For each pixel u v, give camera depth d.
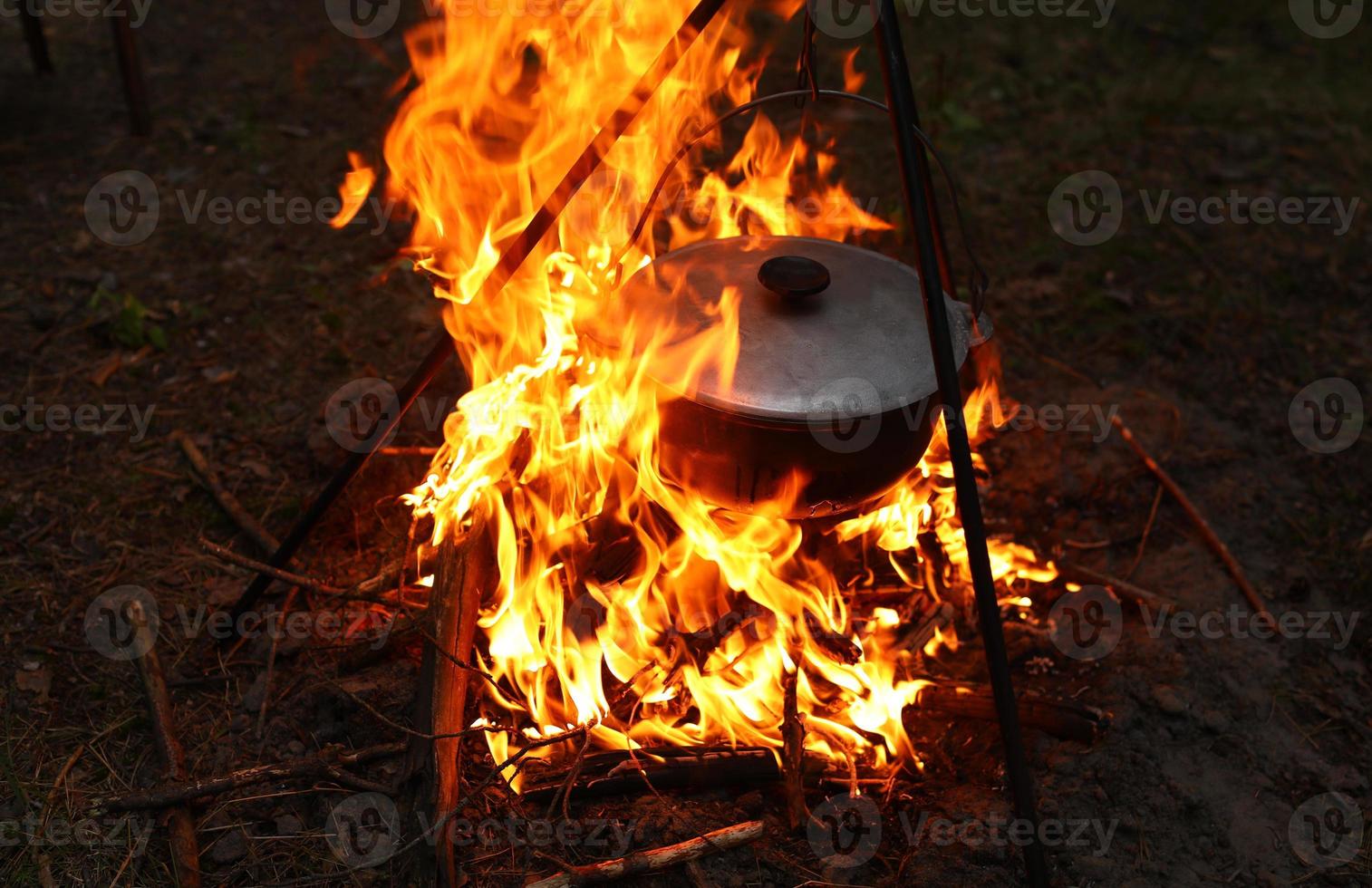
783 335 1.97
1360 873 2.11
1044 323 3.61
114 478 2.85
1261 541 2.89
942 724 2.39
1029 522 2.91
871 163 4.25
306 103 4.51
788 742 2.15
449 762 2.00
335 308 3.49
